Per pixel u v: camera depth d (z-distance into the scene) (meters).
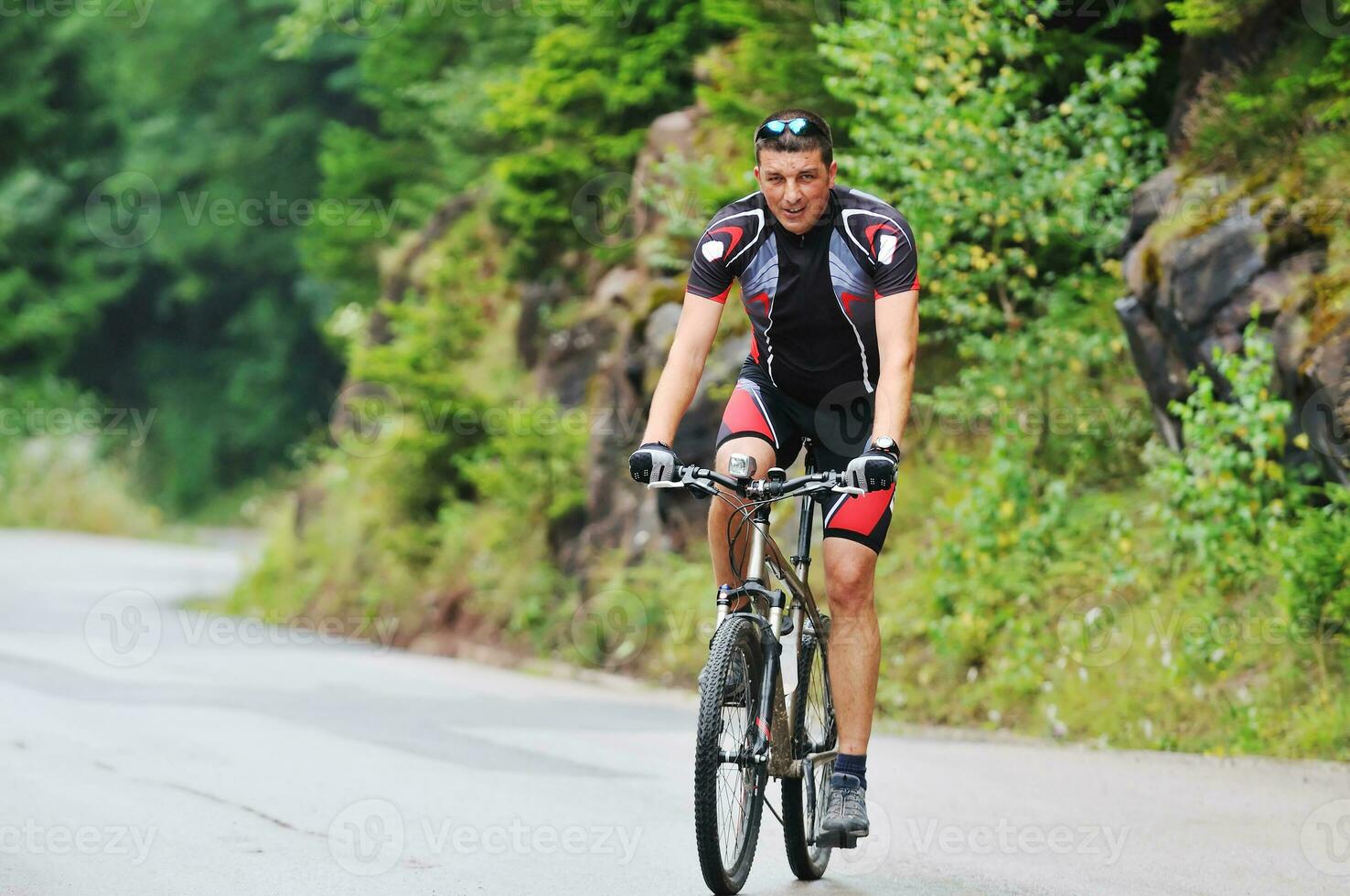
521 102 40.84
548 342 43.56
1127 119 29.47
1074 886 14.88
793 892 14.52
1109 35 32.16
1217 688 23.48
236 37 112.56
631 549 35.25
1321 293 23.92
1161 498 27.22
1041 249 31.02
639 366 36.31
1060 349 28.62
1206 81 28.30
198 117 117.62
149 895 14.36
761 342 14.95
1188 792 19.47
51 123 108.12
